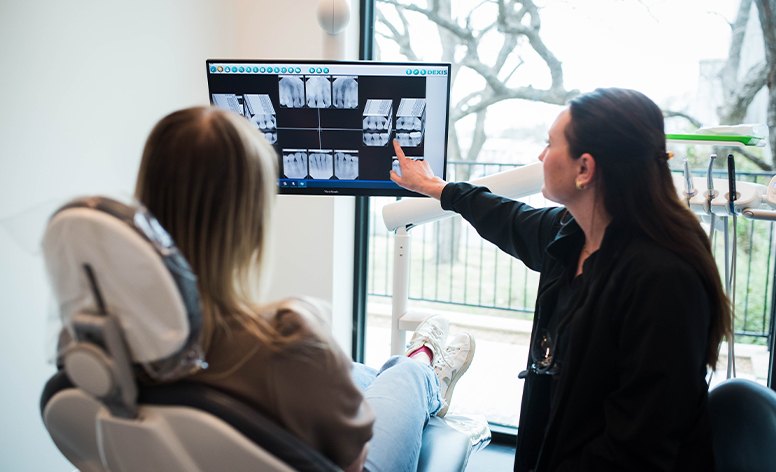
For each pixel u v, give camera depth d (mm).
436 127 1697
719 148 2359
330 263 2420
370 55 2480
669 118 2377
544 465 1191
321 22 1837
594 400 1115
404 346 2047
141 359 730
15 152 1565
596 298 1104
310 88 1660
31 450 1710
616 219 1109
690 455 1078
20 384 1657
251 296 862
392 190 1779
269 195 850
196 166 786
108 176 1875
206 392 768
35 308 1677
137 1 1925
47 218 747
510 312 3312
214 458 782
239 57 2395
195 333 731
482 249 3279
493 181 1694
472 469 2266
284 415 816
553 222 1381
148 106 2016
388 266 3377
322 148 1733
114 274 677
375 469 1193
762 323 2557
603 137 1075
